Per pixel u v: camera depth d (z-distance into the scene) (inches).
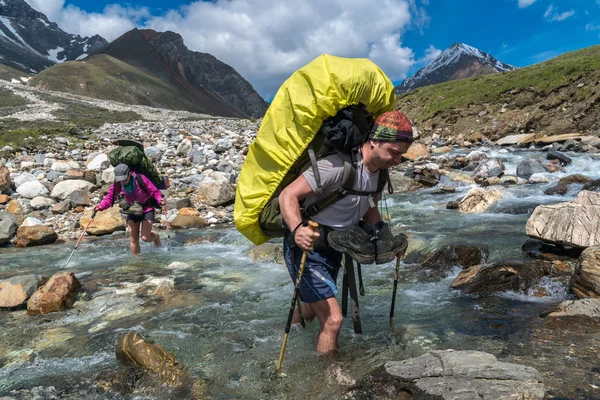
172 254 314.3
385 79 138.7
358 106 130.0
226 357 150.7
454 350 134.3
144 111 1932.8
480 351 134.5
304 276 137.7
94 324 188.5
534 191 412.5
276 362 144.7
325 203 129.2
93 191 501.4
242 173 141.9
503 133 874.1
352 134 124.2
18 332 182.2
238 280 245.8
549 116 847.7
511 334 148.9
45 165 628.4
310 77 128.7
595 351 128.6
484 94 1033.5
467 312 174.2
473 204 374.0
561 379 115.4
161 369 143.4
